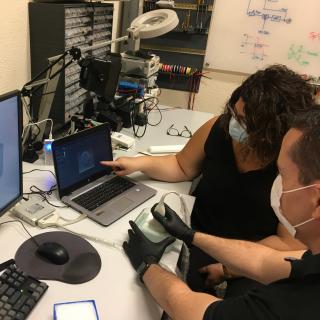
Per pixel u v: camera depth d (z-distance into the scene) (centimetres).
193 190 143
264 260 100
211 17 269
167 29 182
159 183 139
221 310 69
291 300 58
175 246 104
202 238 105
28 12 148
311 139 55
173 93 300
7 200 96
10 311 73
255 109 105
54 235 99
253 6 263
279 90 104
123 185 128
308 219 60
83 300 80
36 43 153
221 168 128
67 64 136
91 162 125
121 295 83
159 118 213
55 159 111
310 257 62
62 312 75
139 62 213
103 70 149
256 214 125
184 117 219
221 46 281
